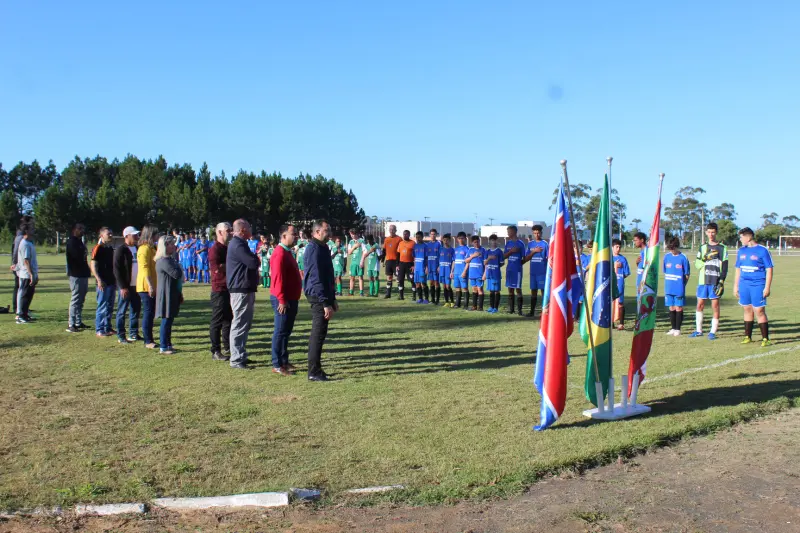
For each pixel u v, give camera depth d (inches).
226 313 365.7
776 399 266.4
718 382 304.5
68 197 2060.8
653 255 257.3
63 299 706.2
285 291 323.3
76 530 152.6
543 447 208.1
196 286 927.7
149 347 402.3
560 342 229.6
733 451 207.3
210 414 251.3
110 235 445.1
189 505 165.6
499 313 599.5
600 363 249.4
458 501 167.8
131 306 427.5
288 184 2271.2
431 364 352.5
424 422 238.8
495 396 279.6
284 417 246.2
